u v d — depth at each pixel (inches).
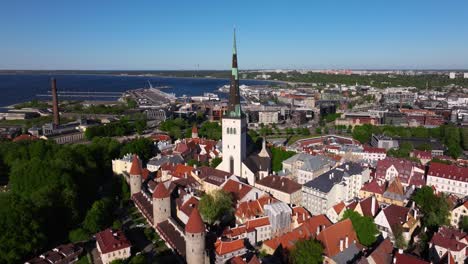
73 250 5369.1
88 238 5831.7
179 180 7790.4
